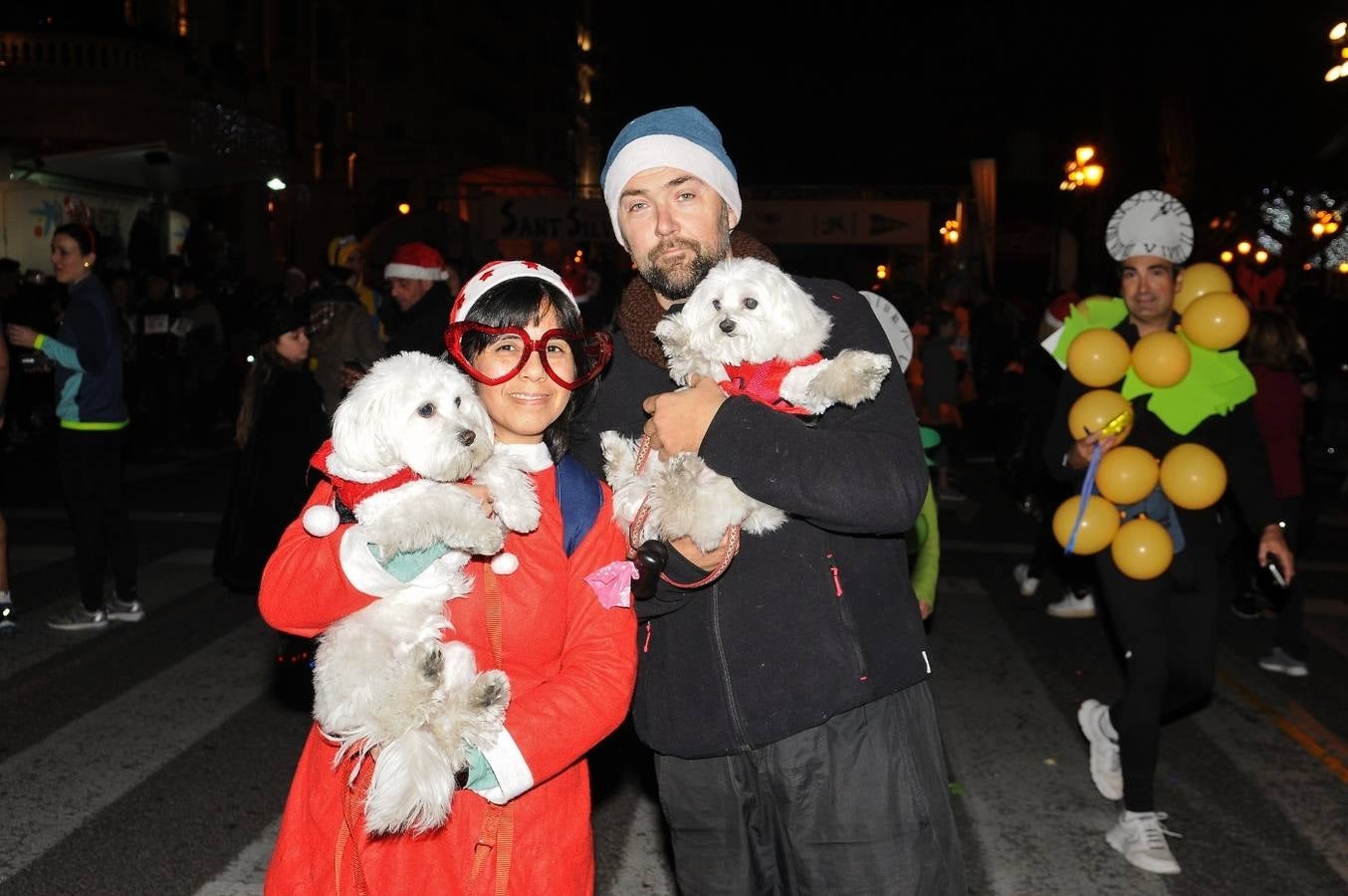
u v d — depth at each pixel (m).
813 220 26.27
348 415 2.20
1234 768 5.36
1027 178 31.47
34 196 20.27
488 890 2.20
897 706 2.55
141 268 18.77
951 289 15.65
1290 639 6.76
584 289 15.78
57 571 8.22
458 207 27.34
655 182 2.82
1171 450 4.39
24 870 4.10
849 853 2.48
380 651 2.09
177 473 12.93
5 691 5.90
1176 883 4.25
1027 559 9.60
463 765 2.11
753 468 2.34
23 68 23.94
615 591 2.30
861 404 2.57
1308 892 4.20
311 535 2.22
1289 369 6.78
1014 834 4.62
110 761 5.07
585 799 2.38
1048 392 8.21
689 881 2.70
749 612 2.52
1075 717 5.95
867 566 2.56
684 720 2.57
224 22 33.50
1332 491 13.76
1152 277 4.57
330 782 2.26
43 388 14.94
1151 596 4.30
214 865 4.16
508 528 2.26
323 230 42.75
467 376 2.43
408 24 51.66
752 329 2.58
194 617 7.18
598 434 2.83
